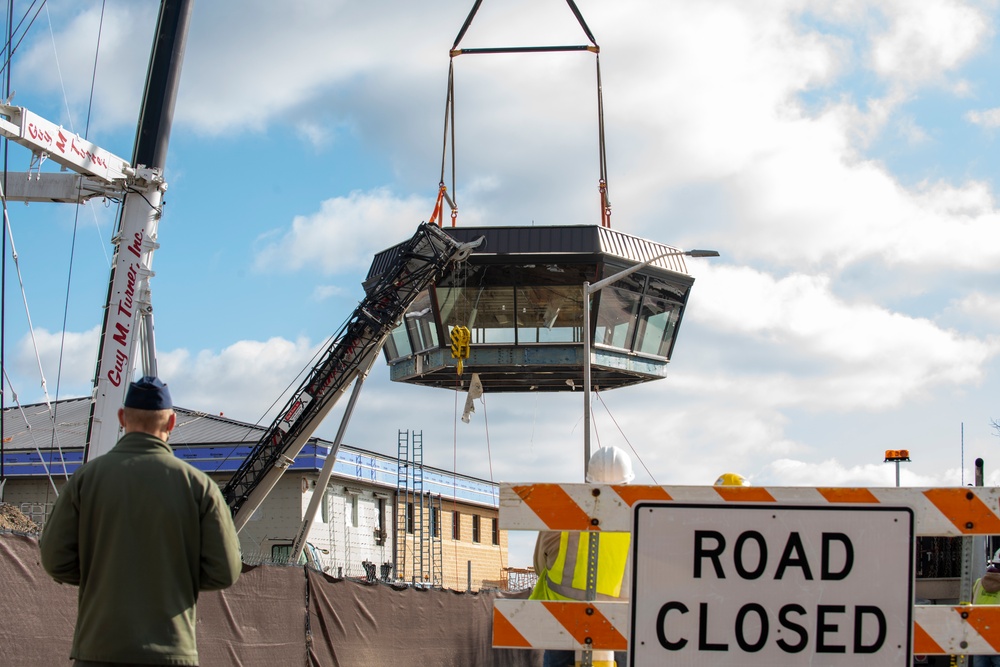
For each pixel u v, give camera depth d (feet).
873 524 19.44
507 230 153.38
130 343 85.15
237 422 179.63
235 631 44.37
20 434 172.86
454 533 215.72
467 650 68.74
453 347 151.53
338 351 122.01
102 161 85.46
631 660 19.20
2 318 78.89
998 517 19.65
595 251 152.25
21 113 80.94
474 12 150.20
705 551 19.38
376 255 161.48
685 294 166.30
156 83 88.53
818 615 19.21
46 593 33.60
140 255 86.63
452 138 153.99
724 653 19.16
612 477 28.55
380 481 185.57
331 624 52.31
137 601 19.30
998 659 36.76
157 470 19.97
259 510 166.71
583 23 152.35
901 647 19.17
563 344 158.30
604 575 26.17
